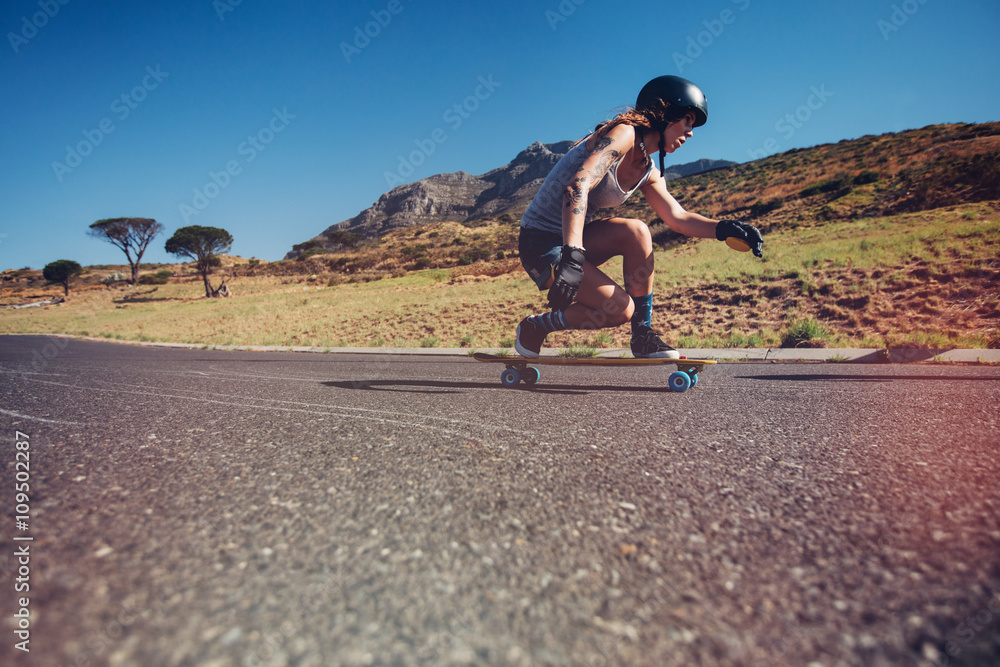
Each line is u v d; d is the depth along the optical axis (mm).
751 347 7371
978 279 8258
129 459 1819
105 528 1166
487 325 12266
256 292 44781
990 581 855
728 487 1414
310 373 5340
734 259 13688
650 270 3193
